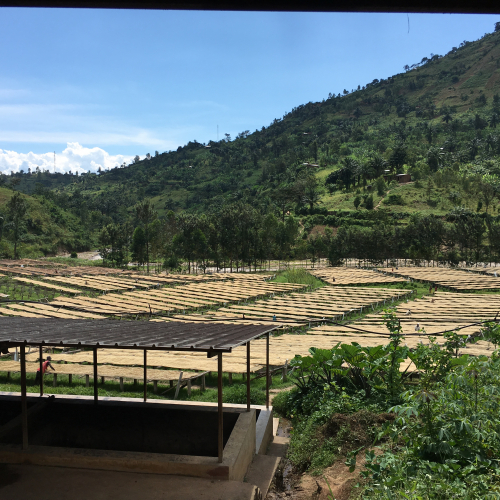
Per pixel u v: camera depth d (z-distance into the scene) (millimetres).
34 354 24016
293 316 37312
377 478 6758
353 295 50469
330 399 12609
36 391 17484
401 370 16703
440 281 61406
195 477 8164
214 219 95375
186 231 83812
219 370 8203
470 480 6242
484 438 6809
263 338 28922
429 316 36469
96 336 8781
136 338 8547
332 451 9977
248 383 10609
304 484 9094
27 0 2938
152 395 17438
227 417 10242
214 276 71125
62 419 10672
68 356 22656
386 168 149875
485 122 193500
